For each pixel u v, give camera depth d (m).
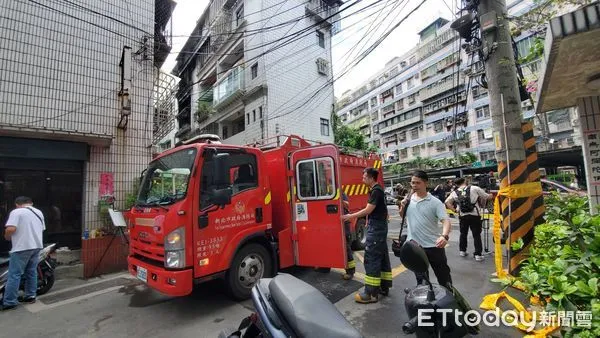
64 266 6.19
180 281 3.79
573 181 16.61
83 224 6.66
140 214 4.59
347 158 7.92
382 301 4.31
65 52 6.74
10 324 4.09
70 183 6.85
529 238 4.60
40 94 6.37
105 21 7.36
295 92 18.81
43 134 5.96
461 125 34.47
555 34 2.47
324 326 1.82
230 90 20.41
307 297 2.04
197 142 4.85
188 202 3.99
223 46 21.70
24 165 6.13
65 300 4.96
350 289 4.85
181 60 27.88
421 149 40.72
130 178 7.35
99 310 4.47
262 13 18.34
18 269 4.71
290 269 5.97
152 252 4.25
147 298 4.89
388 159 45.00
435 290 2.38
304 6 19.61
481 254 6.10
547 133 18.95
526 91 5.31
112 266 6.60
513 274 4.61
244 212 4.63
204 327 3.80
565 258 2.38
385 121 47.91
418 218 3.63
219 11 22.59
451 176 30.48
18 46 6.22
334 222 4.62
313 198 4.87
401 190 14.10
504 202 4.84
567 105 4.73
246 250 4.64
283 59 18.50
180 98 25.47
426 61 39.50
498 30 4.86
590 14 2.34
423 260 2.17
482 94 32.72
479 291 4.47
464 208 6.25
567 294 1.97
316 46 20.31
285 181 5.28
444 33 36.53
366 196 8.49
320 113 20.06
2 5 6.13
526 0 15.54
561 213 3.23
